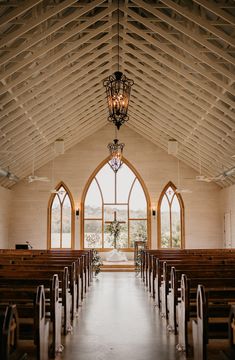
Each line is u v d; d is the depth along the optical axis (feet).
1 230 54.60
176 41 30.04
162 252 39.50
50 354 17.49
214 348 17.90
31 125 41.42
